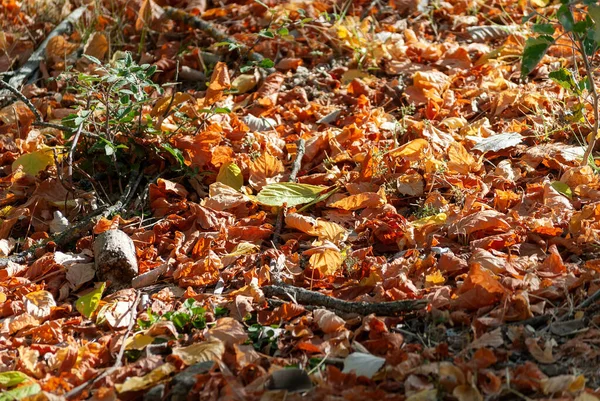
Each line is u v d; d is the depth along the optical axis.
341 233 1.41
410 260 1.33
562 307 1.21
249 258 1.39
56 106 1.84
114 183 1.62
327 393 1.10
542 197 1.44
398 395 1.09
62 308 1.32
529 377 1.10
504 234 1.35
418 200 1.49
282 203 1.48
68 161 1.52
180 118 1.63
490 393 1.10
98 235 1.41
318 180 1.55
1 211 1.54
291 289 1.29
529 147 1.60
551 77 1.52
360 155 1.58
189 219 1.48
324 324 1.21
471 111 1.72
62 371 1.19
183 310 1.27
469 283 1.23
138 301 1.32
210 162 1.60
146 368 1.17
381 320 1.20
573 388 1.08
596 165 1.52
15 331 1.28
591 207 1.36
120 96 1.60
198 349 1.18
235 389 1.11
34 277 1.40
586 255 1.31
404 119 1.67
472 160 1.53
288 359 1.18
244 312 1.26
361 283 1.30
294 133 1.71
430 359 1.14
